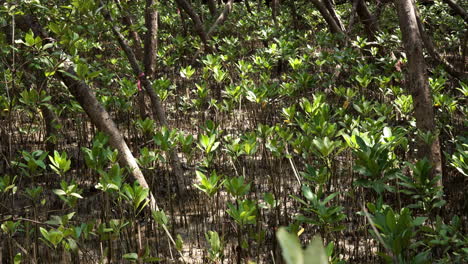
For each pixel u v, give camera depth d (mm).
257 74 9477
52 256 3707
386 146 3150
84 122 6312
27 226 3461
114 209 4539
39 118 6641
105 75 6344
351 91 5875
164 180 5305
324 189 4418
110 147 4141
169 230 4195
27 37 3648
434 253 3314
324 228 2975
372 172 2859
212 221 4309
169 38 12156
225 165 5488
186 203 4777
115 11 5121
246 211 2900
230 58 8422
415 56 3914
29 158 3520
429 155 3811
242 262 3531
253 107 6980
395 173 2951
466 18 7887
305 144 3855
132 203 3199
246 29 11297
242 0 16000
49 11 4047
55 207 4738
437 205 2867
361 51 8797
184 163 5781
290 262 406
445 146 5457
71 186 3264
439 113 6539
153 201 4219
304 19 12789
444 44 10492
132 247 3678
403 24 3955
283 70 10008
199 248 3910
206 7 12992
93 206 4723
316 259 398
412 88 3955
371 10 11414
